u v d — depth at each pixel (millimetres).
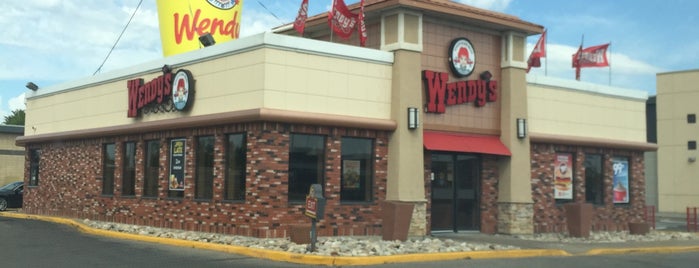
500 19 22312
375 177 20188
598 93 26688
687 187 43000
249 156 18562
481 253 16547
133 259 14602
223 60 19812
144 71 23062
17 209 34062
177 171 21500
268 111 18000
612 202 26953
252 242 17188
